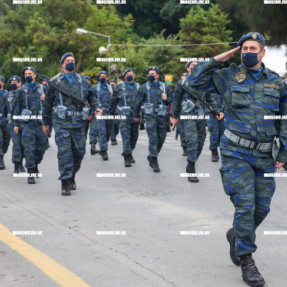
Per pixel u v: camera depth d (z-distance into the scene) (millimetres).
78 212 7684
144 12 68750
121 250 5789
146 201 8445
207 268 5199
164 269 5164
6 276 5004
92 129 15203
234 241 5102
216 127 12891
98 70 50906
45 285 4758
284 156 4969
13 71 57219
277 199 8523
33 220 7219
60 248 5875
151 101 11438
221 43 48594
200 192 9172
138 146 17281
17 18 56812
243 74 4949
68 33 52062
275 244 5984
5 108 12547
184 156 14336
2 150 12578
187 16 51531
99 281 4840
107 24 53969
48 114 9211
